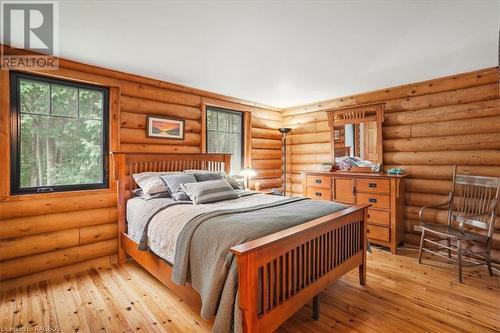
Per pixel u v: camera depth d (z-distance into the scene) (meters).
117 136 3.21
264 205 2.59
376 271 2.92
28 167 2.73
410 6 1.89
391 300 2.35
